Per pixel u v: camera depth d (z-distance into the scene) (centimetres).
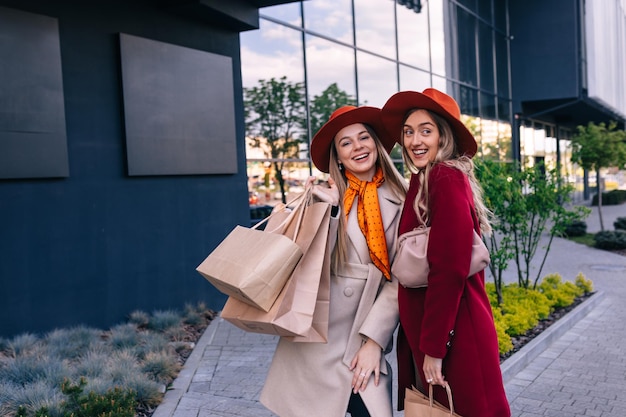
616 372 485
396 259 209
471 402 199
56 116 560
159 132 677
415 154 223
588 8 2225
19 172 529
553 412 402
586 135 1623
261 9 907
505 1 2177
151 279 678
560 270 1081
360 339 237
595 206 2889
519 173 654
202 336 607
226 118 776
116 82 636
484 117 1938
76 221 592
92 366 446
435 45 1566
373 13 1254
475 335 202
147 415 388
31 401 369
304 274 217
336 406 235
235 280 204
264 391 252
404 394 233
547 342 570
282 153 935
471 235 194
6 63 518
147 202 673
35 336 532
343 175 257
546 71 2169
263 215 885
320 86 1045
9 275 530
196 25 740
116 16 635
